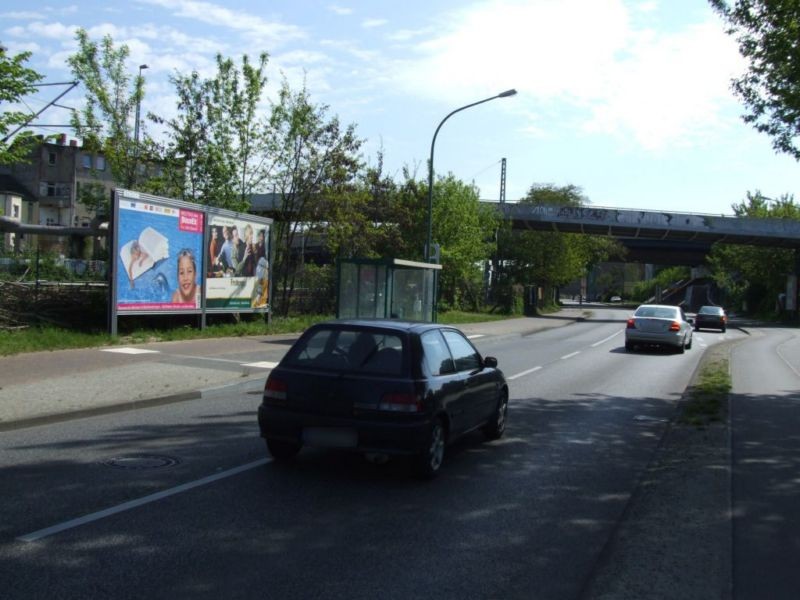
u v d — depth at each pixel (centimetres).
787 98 1301
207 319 2194
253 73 2453
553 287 7762
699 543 525
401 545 515
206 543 504
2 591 414
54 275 2545
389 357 698
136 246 1764
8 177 7344
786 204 7050
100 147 2480
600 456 827
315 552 495
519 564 485
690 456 804
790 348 2733
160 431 881
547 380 1546
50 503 582
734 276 8388
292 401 698
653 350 2458
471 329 3284
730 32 1362
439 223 4038
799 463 780
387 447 665
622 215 5234
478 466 766
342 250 2942
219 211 2064
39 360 1366
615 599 426
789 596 435
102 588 423
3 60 1285
